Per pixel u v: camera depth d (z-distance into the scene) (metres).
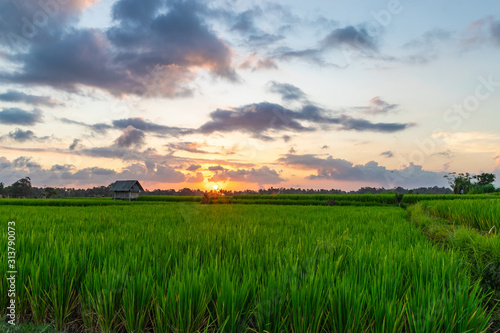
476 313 3.06
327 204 36.91
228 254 5.06
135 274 3.74
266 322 3.03
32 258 4.65
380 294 3.27
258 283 3.60
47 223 9.59
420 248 5.31
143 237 6.63
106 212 14.54
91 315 3.37
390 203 36.81
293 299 3.08
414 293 3.33
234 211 16.02
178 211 15.55
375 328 2.93
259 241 6.21
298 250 5.00
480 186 51.97
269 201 38.75
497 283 4.60
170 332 3.12
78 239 5.86
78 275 3.91
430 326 2.83
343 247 5.21
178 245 5.62
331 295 3.14
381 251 4.91
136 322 3.18
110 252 4.98
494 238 5.86
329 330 3.13
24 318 3.75
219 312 3.15
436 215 13.84
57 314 3.49
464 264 4.86
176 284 3.38
